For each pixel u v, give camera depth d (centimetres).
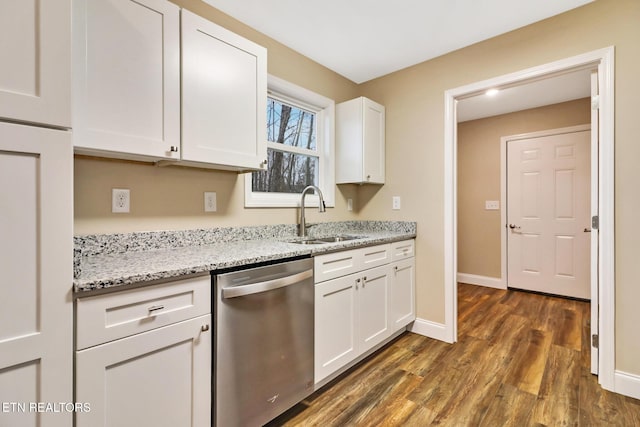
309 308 160
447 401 164
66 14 89
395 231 267
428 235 249
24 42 82
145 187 156
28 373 82
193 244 172
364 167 254
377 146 269
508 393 170
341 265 182
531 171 368
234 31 196
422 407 159
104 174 143
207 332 118
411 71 259
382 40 221
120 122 121
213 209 185
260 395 135
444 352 219
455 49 233
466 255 421
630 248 166
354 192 293
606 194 172
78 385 88
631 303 166
